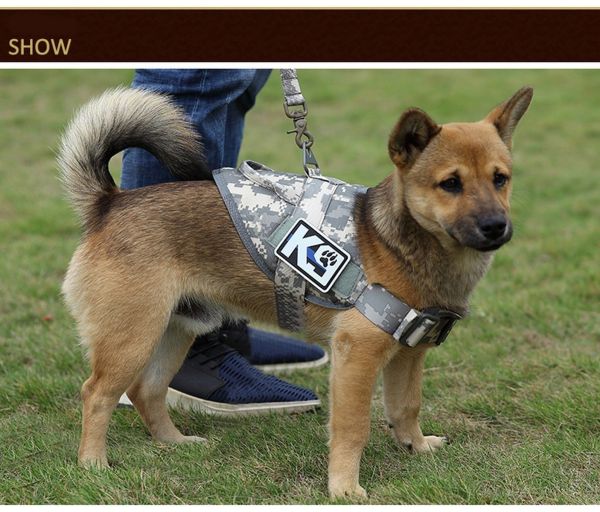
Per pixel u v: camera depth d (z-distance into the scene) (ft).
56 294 23.29
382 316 12.93
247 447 14.90
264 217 13.79
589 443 14.39
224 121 17.28
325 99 52.65
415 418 14.87
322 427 15.69
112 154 14.98
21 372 18.22
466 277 13.57
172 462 14.30
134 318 13.82
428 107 49.08
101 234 14.29
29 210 31.81
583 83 56.29
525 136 44.55
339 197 13.85
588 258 26.09
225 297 14.42
